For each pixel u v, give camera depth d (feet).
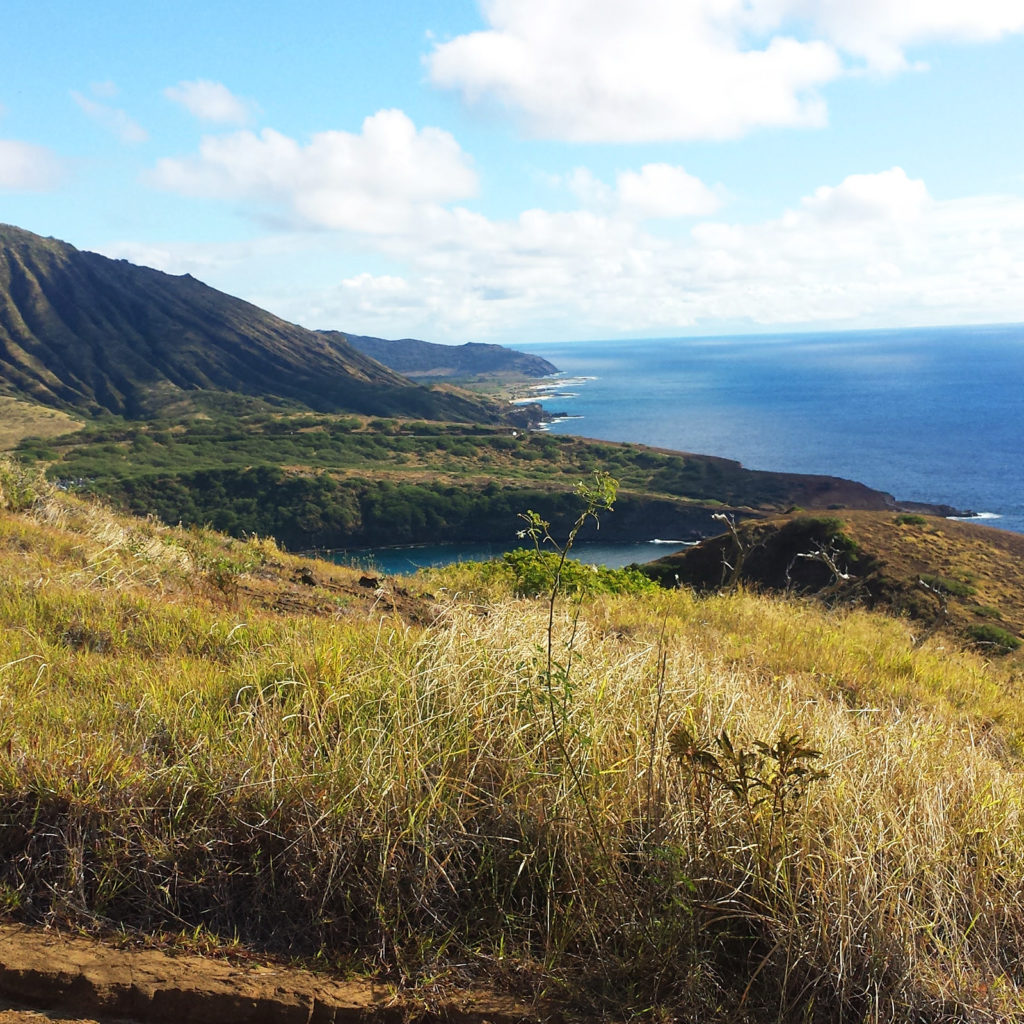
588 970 8.73
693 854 9.55
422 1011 8.17
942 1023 8.41
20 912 9.02
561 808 10.02
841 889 8.91
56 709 11.93
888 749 12.70
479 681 12.61
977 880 9.97
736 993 8.63
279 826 9.73
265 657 14.43
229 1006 8.00
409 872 9.37
